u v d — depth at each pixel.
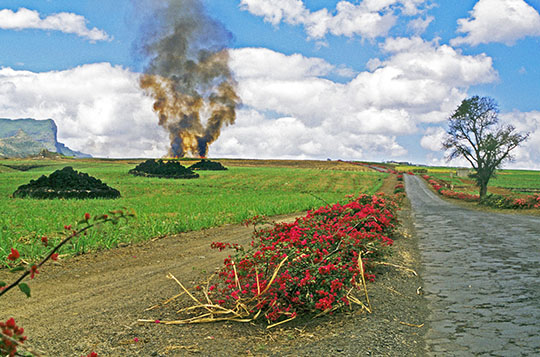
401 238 14.41
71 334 5.03
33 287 7.21
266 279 6.35
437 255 11.20
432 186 77.06
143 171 69.50
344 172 98.88
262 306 5.84
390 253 9.61
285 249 6.58
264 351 4.65
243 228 15.68
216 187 54.00
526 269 9.30
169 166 71.06
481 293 7.35
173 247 11.48
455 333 5.41
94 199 29.72
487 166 42.00
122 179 61.66
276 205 25.39
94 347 4.65
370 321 5.76
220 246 7.01
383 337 5.18
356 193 49.75
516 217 24.59
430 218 23.89
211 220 16.69
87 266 8.92
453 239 14.41
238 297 5.90
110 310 6.02
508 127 40.91
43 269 8.48
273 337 5.11
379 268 9.30
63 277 7.95
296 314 5.82
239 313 5.91
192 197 33.69
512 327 5.64
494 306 6.59
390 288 7.65
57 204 23.50
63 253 9.80
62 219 15.32
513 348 4.93
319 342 4.95
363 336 5.16
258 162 133.50
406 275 8.75
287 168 110.38
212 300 6.51
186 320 5.60
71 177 34.38
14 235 11.48
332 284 5.87
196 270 8.71
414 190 66.81
